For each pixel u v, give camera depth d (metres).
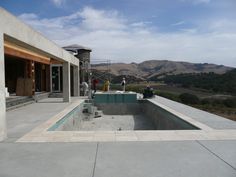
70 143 6.25
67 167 4.68
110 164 4.81
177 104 15.70
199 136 6.88
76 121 14.63
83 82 24.84
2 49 6.40
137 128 15.32
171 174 4.33
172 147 5.87
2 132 6.55
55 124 9.44
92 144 6.14
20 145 6.12
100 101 20.86
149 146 5.95
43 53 12.30
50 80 23.30
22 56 15.27
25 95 17.78
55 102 17.42
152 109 16.97
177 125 10.81
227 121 9.35
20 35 7.95
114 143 6.21
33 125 8.91
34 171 4.50
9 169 4.61
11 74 21.17
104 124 16.52
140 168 4.61
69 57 17.70
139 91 28.53
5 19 6.65
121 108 20.64
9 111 12.83
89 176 4.28
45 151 5.63
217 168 4.59
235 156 5.24
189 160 5.00
